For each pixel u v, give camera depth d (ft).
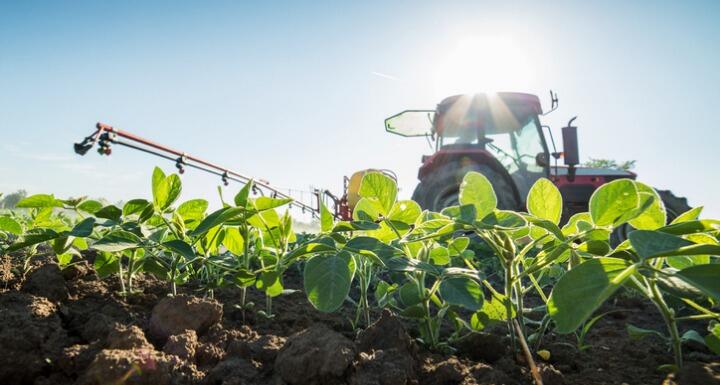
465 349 5.34
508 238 4.66
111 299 6.46
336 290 4.48
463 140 22.54
